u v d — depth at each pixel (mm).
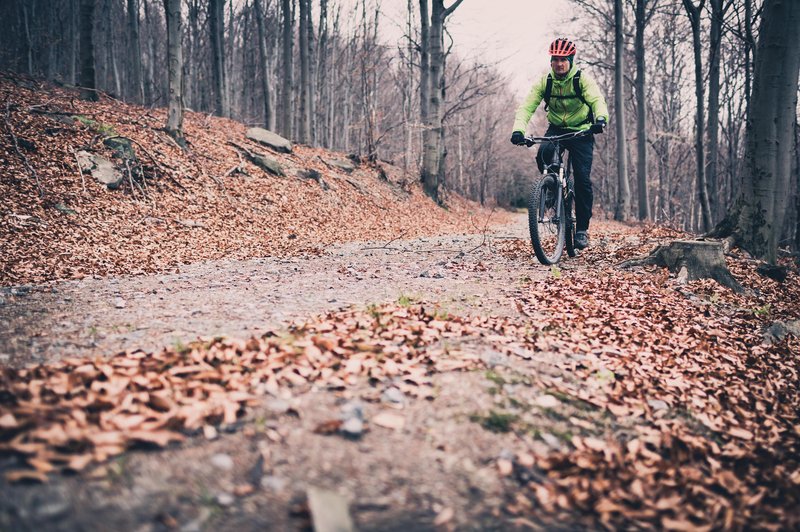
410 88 34438
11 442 1761
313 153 22703
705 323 4973
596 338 3963
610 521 1995
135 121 15070
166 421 2051
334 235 13672
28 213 9305
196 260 8469
